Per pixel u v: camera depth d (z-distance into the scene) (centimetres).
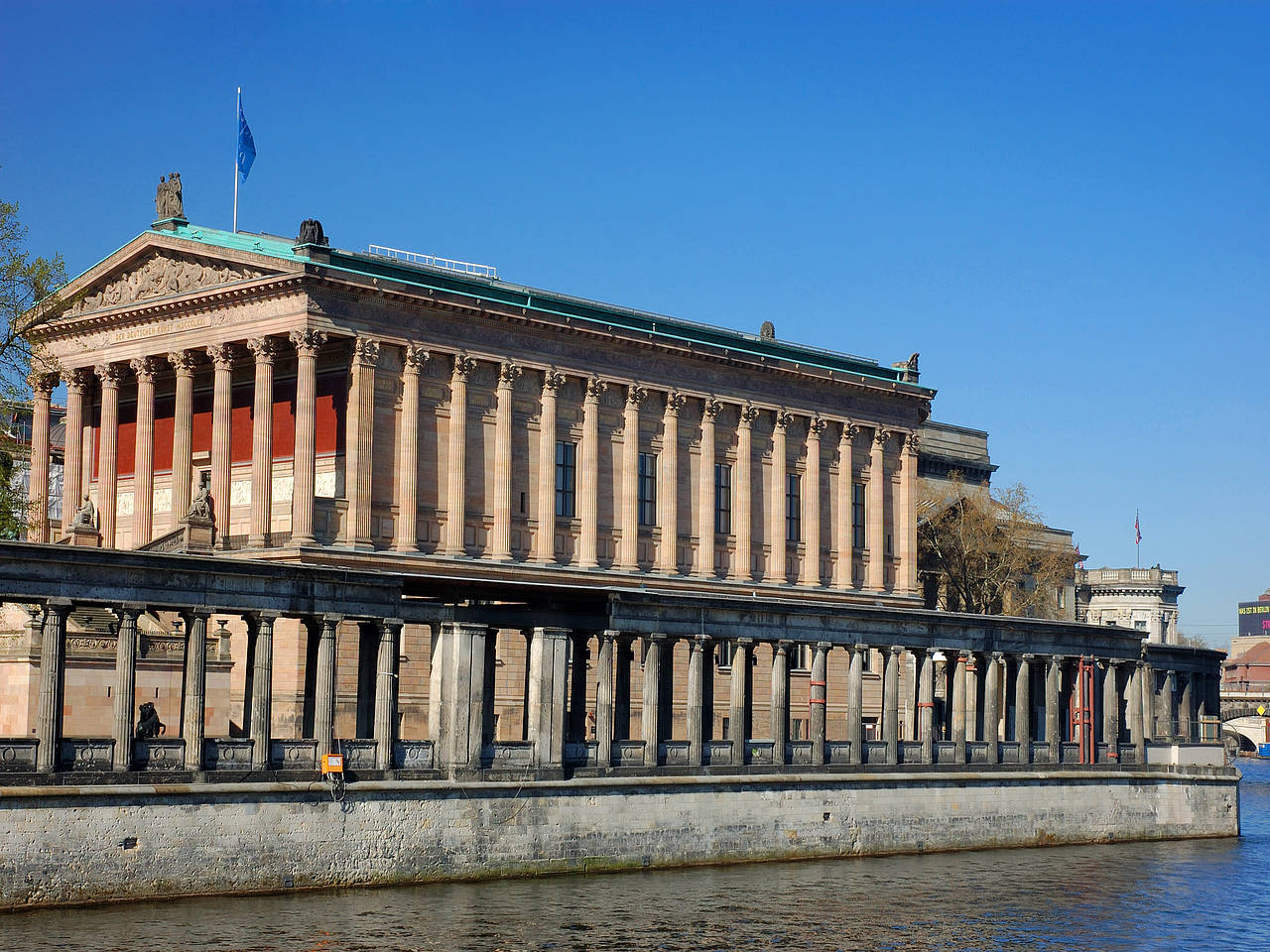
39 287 10006
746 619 9194
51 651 6744
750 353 13050
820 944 6888
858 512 14075
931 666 10150
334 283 10531
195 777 6988
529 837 7969
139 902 6738
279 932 6425
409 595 8450
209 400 11569
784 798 9081
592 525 11988
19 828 6475
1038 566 17912
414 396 10975
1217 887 8838
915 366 14500
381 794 7469
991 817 10162
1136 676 11719
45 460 11912
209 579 7156
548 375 11775
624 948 6588
